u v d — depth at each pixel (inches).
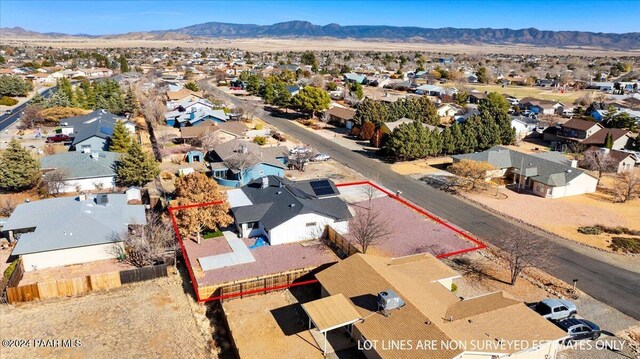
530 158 2364.7
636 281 1376.7
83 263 1422.2
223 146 2426.2
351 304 1075.3
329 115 3846.0
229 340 1105.4
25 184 1966.0
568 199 2107.5
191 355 1044.5
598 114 3892.7
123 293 1275.8
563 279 1379.2
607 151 2642.7
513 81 7150.6
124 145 2512.3
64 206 1568.7
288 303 1234.6
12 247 1508.4
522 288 1317.7
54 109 3442.4
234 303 1227.9
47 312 1176.2
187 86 5088.6
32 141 2908.5
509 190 2228.1
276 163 2297.0
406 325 967.0
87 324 1133.1
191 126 3184.1
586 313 1202.6
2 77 4665.4
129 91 4153.5
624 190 2202.3
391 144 2669.8
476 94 5098.4
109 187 2079.2
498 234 1706.4
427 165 2628.0
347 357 1008.9
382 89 5964.6
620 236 1694.1
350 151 2918.3
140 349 1051.9
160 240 1424.7
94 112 3351.4
